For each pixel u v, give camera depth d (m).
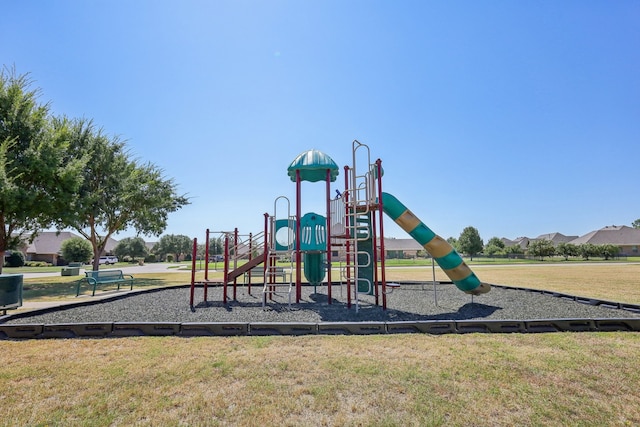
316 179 10.09
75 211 16.38
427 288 12.41
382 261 7.95
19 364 4.07
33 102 15.69
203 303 9.04
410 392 3.30
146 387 3.42
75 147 18.88
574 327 5.71
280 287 13.25
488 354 4.39
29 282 17.45
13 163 14.16
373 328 5.49
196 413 2.92
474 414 2.91
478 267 29.47
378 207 8.11
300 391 3.31
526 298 9.55
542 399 3.17
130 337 5.29
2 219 15.37
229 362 4.09
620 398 3.21
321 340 5.03
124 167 21.50
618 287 12.71
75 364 4.06
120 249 68.38
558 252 52.91
